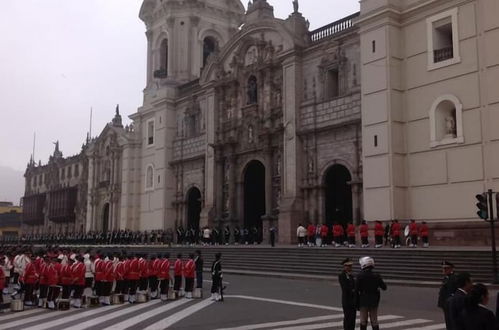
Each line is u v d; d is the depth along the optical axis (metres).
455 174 33.34
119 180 70.25
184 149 59.94
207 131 55.94
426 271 26.52
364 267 13.29
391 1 37.00
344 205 42.78
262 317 17.31
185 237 54.91
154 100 64.06
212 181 54.44
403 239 35.06
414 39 36.62
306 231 41.09
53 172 97.50
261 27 49.72
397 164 36.06
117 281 22.44
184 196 59.16
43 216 98.56
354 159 40.25
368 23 38.25
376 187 36.56
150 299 23.08
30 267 21.56
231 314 18.11
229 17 69.00
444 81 34.50
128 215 66.06
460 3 33.91
